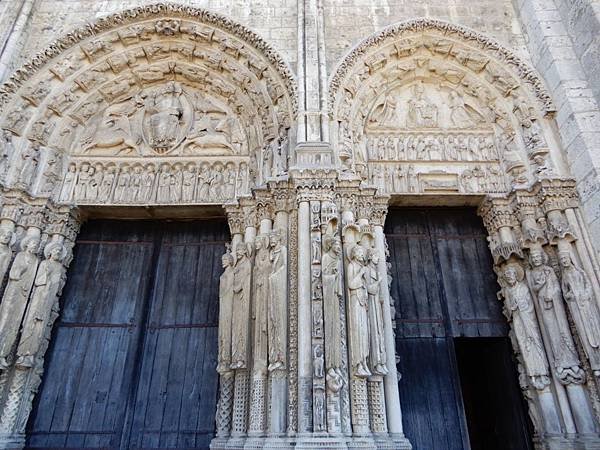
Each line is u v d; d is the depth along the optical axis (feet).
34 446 21.34
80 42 28.14
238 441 19.04
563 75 24.90
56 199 25.23
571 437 18.98
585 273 21.12
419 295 24.40
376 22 28.81
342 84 26.32
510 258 23.24
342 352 18.58
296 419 17.97
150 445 21.49
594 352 19.45
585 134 22.90
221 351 20.86
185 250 26.14
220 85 28.53
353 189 22.97
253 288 21.75
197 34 28.55
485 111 27.73
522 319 21.67
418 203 26.05
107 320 24.23
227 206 24.50
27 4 28.22
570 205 22.71
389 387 19.65
